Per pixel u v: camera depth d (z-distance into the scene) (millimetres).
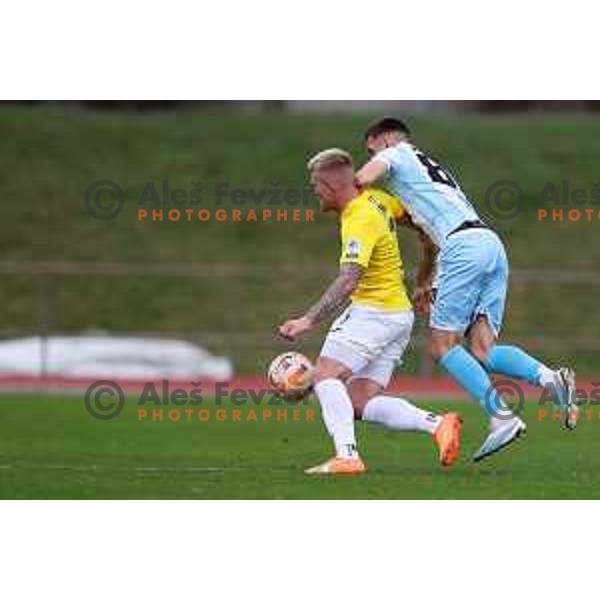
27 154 107250
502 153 109062
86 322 89875
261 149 108812
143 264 95875
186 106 125312
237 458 39344
